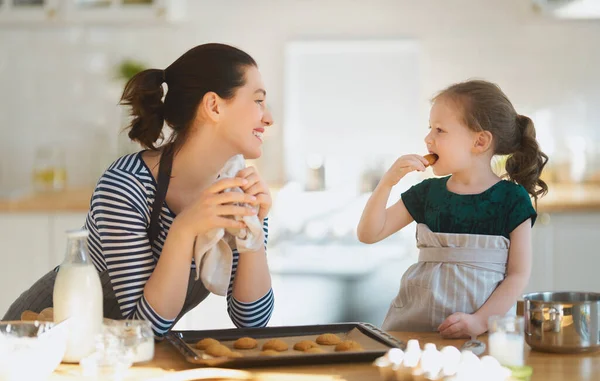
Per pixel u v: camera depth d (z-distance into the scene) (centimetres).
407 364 124
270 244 334
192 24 390
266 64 389
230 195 143
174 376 119
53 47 396
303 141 390
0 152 400
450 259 159
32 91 399
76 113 398
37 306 176
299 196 340
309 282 329
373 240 173
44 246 339
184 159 163
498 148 167
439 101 168
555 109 383
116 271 153
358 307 327
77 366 130
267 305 168
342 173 389
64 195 363
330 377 122
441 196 168
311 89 389
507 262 159
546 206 323
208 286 150
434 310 158
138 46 393
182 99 161
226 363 126
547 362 131
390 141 388
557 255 326
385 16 385
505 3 381
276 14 388
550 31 380
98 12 363
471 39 383
